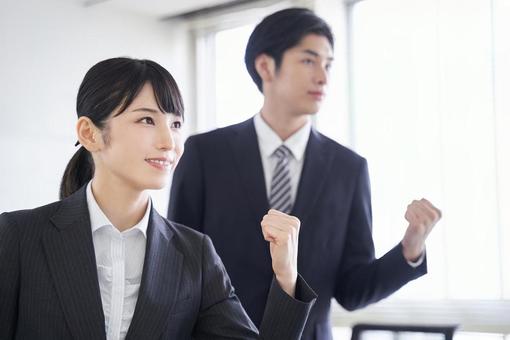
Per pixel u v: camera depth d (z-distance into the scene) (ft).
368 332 8.47
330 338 8.53
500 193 13.08
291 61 8.41
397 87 14.55
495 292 13.10
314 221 8.36
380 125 14.75
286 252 5.55
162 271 5.58
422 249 8.05
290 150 8.60
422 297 13.93
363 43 15.08
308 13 8.55
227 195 8.50
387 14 14.75
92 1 16.08
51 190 15.64
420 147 14.16
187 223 8.69
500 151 13.10
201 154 8.77
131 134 5.43
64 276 5.33
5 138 15.07
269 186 8.58
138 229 5.61
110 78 5.48
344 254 8.77
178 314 5.58
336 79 14.99
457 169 13.64
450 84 13.79
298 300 5.52
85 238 5.45
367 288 8.38
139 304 5.39
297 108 8.46
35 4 15.55
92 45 16.28
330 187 8.51
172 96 5.57
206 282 5.86
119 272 5.49
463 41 13.64
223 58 17.25
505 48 13.08
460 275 13.50
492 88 13.23
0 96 15.05
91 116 5.53
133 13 16.84
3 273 5.29
